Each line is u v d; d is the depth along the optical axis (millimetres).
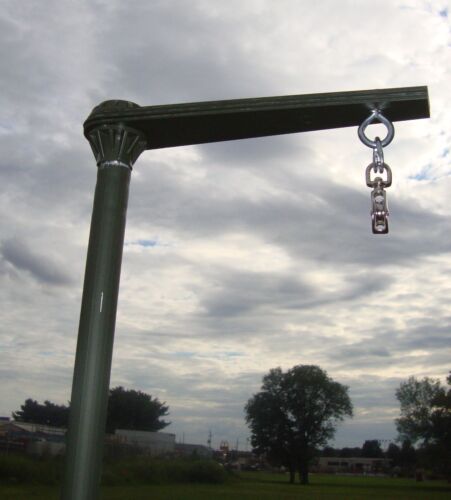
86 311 3598
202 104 3930
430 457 72812
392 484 86250
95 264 3703
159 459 56719
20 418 91875
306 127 4090
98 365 3486
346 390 87000
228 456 124500
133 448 57250
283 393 87312
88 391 3434
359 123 4035
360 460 160875
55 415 92625
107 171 3947
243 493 44062
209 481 56094
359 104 3828
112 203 3859
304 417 85938
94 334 3533
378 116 3859
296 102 3871
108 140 3994
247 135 4176
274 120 4000
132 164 4066
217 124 4043
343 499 43688
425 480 101750
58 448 40625
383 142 3832
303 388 85938
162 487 44250
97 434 3396
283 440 85938
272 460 88562
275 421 86312
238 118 3965
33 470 34000
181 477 54219
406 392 74562
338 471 161375
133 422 91562
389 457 149750
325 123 4043
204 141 4270
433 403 72938
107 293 3637
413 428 74188
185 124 4027
